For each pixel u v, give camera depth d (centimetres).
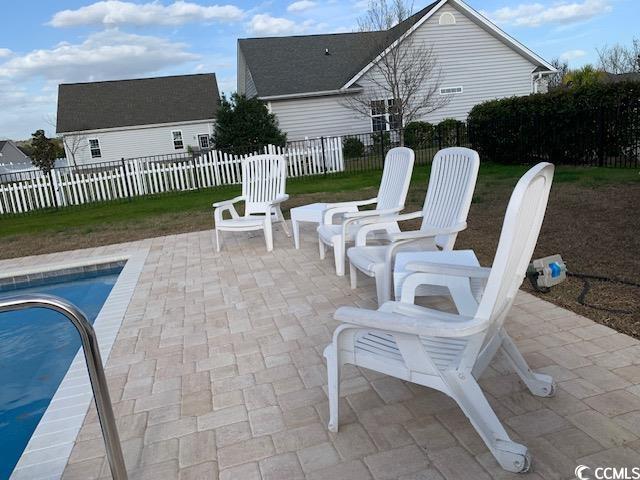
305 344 360
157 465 236
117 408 293
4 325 558
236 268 593
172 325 425
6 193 1380
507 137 1326
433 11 1956
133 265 654
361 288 473
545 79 2372
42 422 284
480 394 207
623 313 346
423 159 1598
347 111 2103
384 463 220
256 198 734
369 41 2172
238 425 263
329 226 568
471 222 693
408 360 213
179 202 1281
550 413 243
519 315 364
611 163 1062
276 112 2058
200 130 3200
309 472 220
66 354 471
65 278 716
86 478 233
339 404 272
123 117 3106
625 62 3419
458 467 212
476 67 2117
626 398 249
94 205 1411
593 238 538
